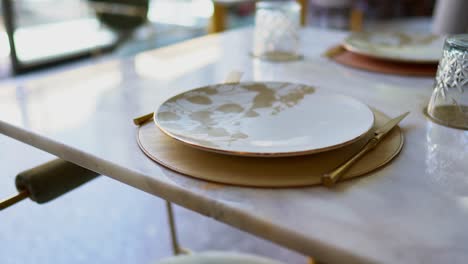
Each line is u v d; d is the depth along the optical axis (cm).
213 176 55
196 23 378
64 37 355
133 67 108
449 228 46
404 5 531
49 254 154
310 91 78
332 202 50
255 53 120
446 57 73
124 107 80
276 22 118
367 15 507
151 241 166
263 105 74
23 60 331
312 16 430
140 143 64
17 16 322
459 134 69
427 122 74
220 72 104
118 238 166
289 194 52
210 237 170
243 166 57
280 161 58
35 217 171
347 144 57
